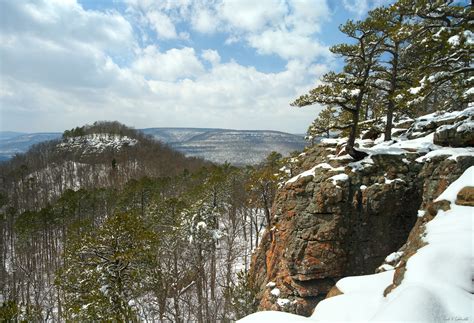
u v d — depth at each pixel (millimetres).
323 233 15484
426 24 13852
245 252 42469
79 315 15133
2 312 17016
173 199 36031
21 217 45500
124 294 16703
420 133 18234
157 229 34062
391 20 16250
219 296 31688
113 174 108500
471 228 6344
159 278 19312
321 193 15930
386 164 15781
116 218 17219
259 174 28781
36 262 51625
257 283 23469
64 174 119062
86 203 56031
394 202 14898
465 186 7996
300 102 16453
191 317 27906
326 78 16297
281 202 19656
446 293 4746
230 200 42719
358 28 15352
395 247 14953
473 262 5277
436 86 12227
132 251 16328
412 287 4918
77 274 16547
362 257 15141
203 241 30625
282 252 17938
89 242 16516
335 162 17062
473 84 12453
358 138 22234
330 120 21312
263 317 5797
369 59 16094
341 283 7348
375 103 21531
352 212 15398
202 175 54594
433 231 6996
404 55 16500
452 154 12141
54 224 50062
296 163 22297
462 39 10859
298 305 15852
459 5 12250
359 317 5426
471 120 13781
